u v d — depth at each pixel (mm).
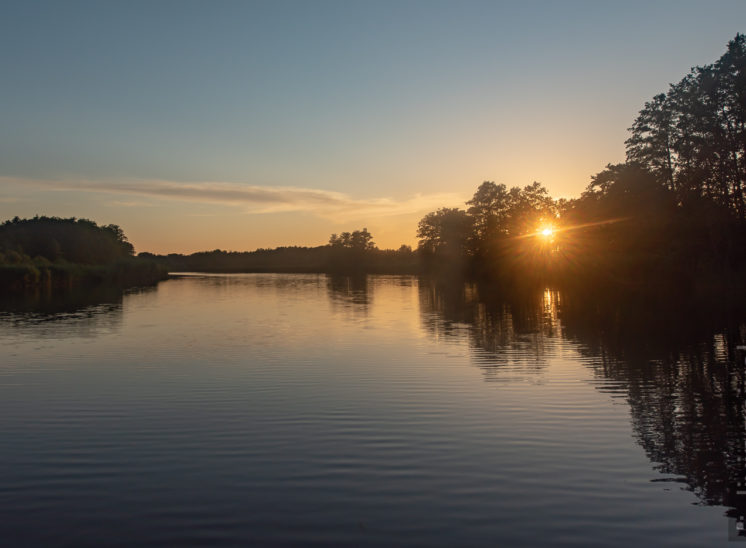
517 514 8648
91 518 8562
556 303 46406
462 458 10984
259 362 20953
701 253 55969
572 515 8617
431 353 22766
